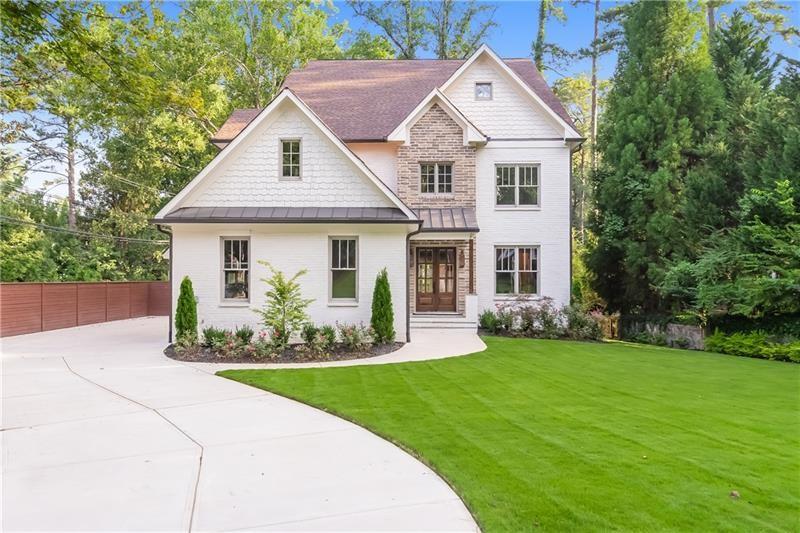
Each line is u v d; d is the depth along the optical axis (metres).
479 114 19.31
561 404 7.71
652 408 7.48
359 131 18.94
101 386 9.35
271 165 15.05
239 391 8.88
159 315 29.56
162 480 4.93
